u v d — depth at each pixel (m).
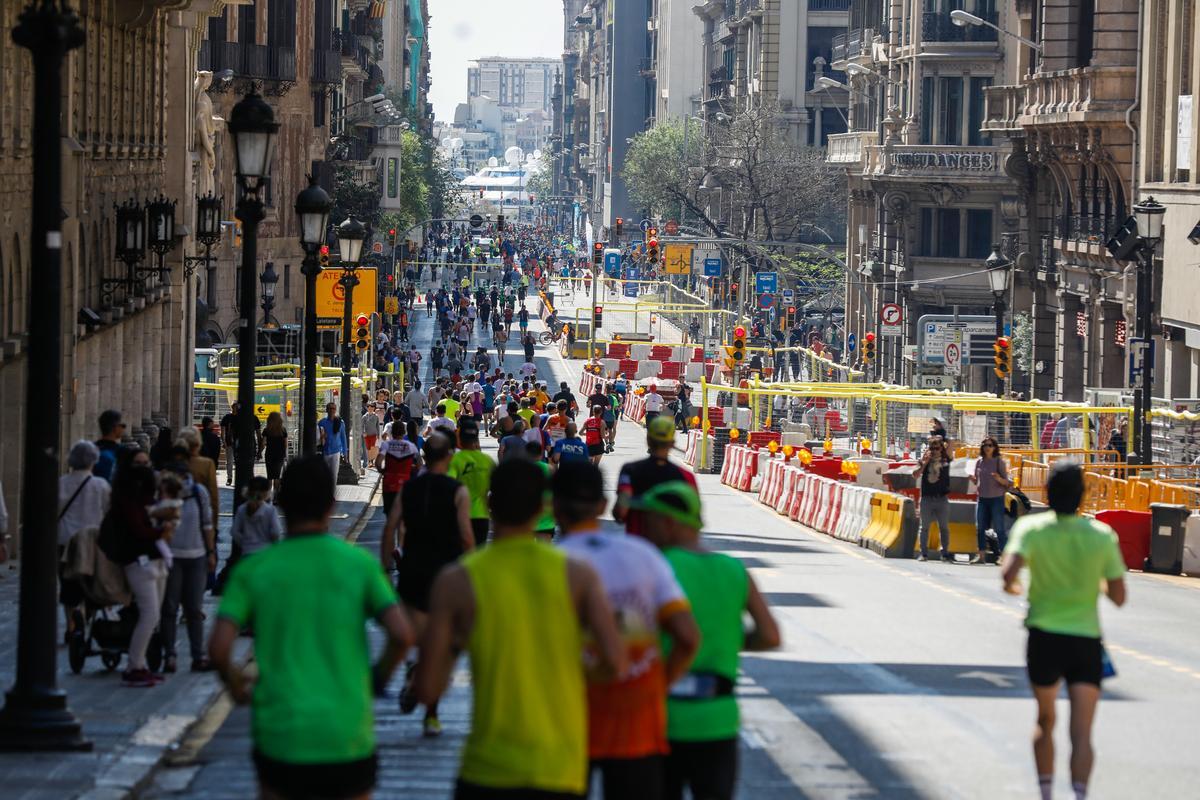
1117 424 120.12
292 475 22.28
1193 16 134.62
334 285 150.62
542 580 20.42
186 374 128.00
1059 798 31.70
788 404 162.75
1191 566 81.44
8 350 73.56
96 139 97.69
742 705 40.78
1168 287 136.38
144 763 33.06
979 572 79.12
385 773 32.84
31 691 33.97
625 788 21.66
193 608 44.59
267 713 21.36
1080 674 30.50
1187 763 35.03
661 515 24.06
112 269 103.12
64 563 42.97
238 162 60.44
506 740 20.16
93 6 96.25
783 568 79.25
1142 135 143.75
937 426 87.06
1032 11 177.00
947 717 39.50
